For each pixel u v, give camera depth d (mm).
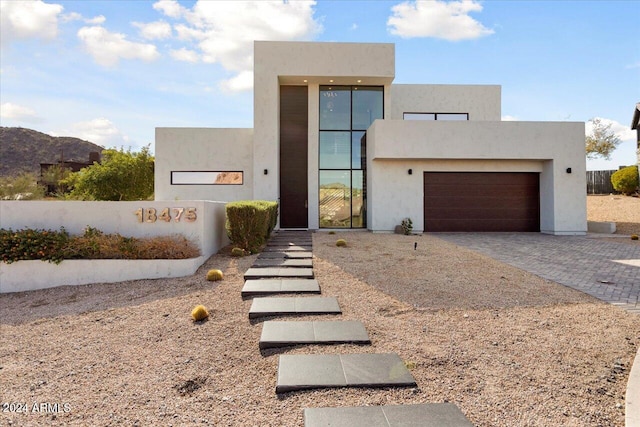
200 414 2682
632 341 3871
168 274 7062
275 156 14711
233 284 6355
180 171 16141
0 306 5910
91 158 32281
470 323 4422
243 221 9055
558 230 13492
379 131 13508
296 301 5219
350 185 15406
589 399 2809
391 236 12719
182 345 3961
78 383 3205
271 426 2518
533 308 4969
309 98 15391
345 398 2830
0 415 2715
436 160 14094
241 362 3535
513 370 3262
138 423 2578
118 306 5434
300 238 11938
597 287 6012
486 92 17438
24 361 3684
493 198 14320
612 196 20375
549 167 13797
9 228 7508
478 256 8688
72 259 7035
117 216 7891
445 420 2504
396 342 3877
